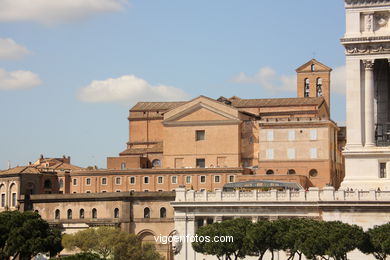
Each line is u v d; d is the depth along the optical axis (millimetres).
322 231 195500
